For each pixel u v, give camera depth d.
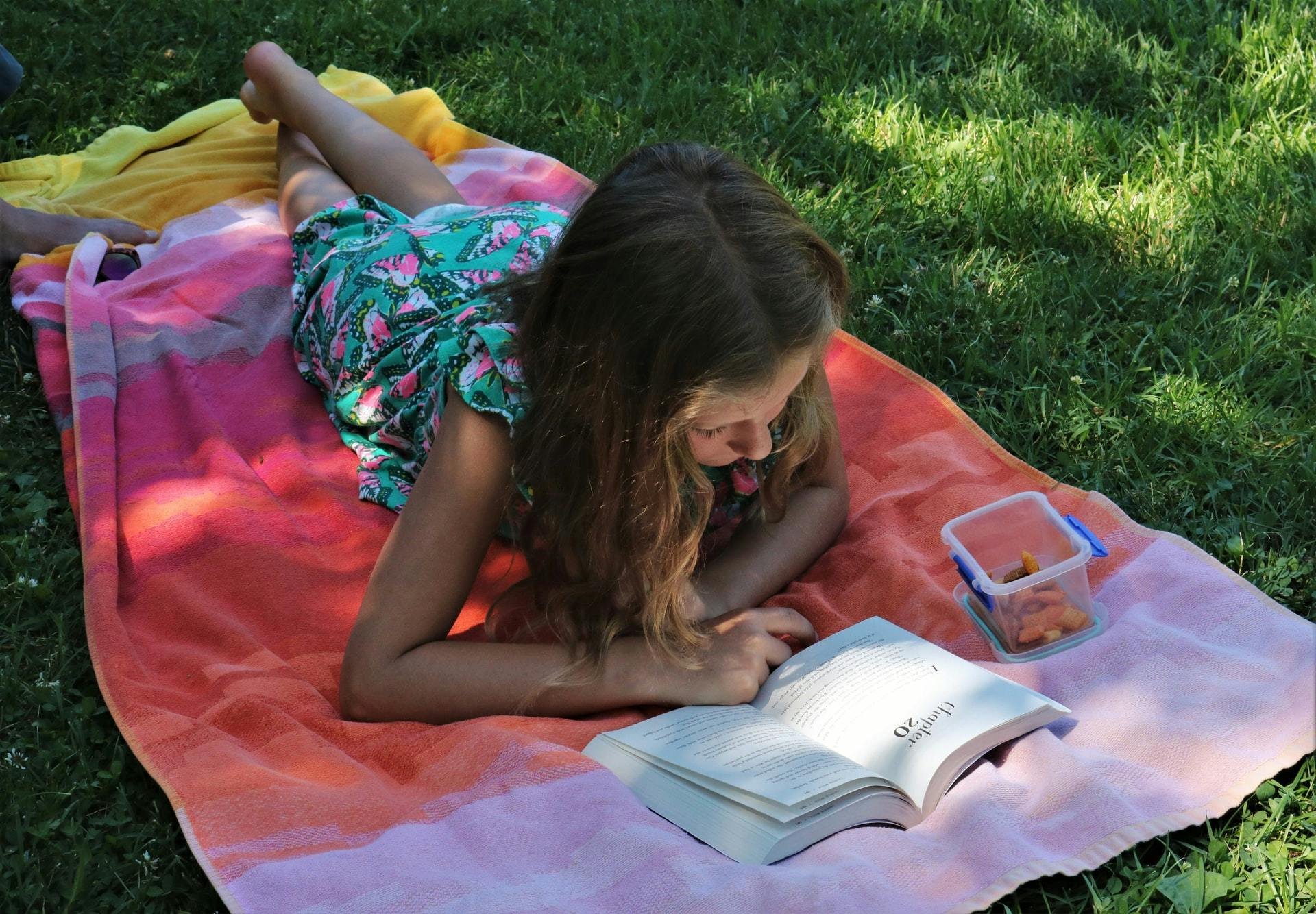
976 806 1.79
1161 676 2.02
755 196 1.81
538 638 2.19
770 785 1.77
